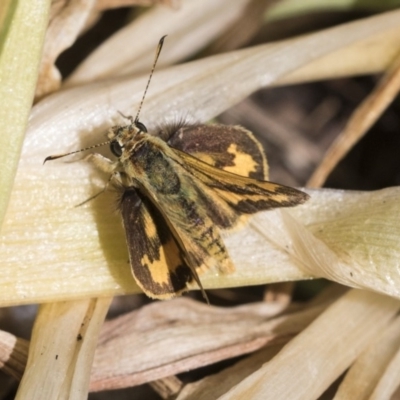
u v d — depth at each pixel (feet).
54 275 0.45
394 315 0.46
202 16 0.50
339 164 0.54
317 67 0.50
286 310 0.48
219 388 0.46
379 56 0.50
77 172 0.45
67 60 0.52
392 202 0.46
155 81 0.47
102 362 0.46
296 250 0.46
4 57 0.43
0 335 0.45
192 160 0.44
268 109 0.54
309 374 0.45
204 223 0.44
